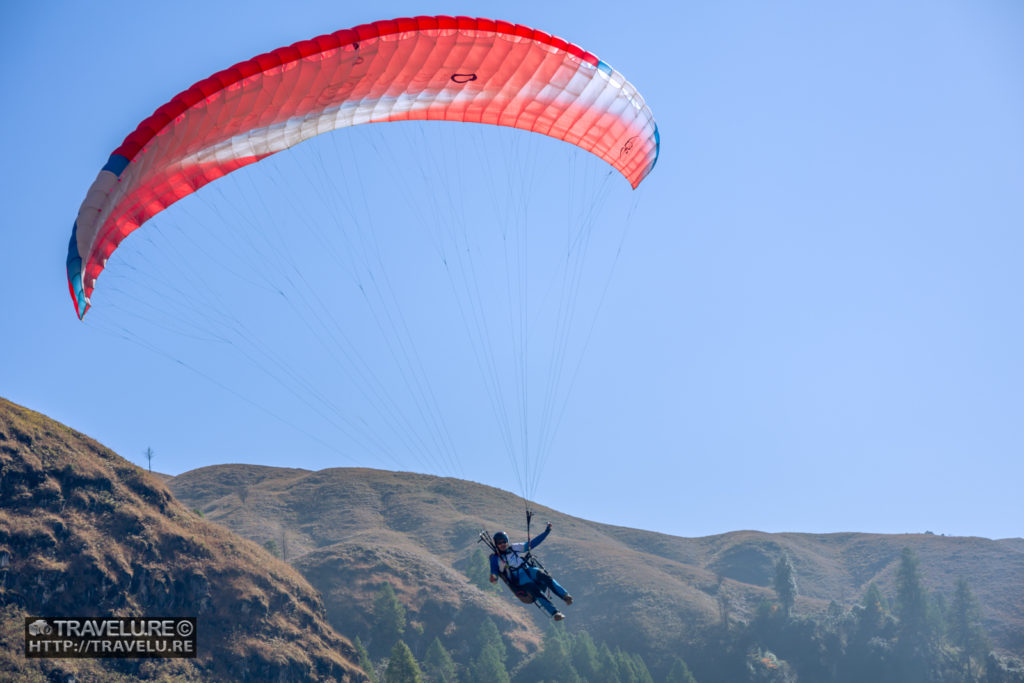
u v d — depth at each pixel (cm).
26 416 8944
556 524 18750
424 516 17550
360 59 1770
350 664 9006
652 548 19325
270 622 8725
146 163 1616
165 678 7356
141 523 8562
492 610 12362
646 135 2362
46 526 7781
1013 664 11825
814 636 12744
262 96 1706
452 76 1944
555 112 2164
